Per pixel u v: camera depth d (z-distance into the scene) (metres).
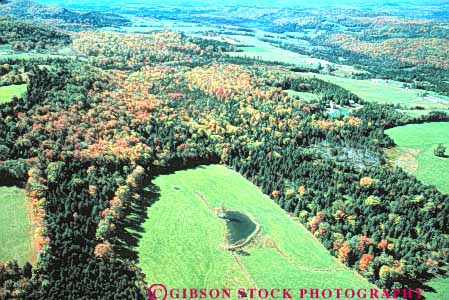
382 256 166.25
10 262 139.38
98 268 149.00
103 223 165.75
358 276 166.12
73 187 180.25
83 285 140.62
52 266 143.50
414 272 162.62
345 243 173.88
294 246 180.50
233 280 160.62
